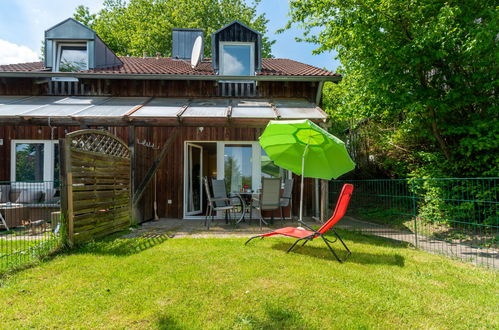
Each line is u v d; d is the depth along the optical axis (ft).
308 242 19.04
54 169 32.91
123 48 77.20
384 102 25.66
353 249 17.35
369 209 28.22
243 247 17.40
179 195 34.40
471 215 23.38
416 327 8.55
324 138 17.11
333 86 60.64
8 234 20.70
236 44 37.55
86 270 12.98
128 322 8.66
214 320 8.80
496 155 22.26
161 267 13.41
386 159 33.19
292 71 38.14
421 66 24.17
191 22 70.90
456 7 19.42
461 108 25.16
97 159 20.07
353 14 23.76
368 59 25.17
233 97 36.04
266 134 18.61
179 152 34.71
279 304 9.79
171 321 8.70
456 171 24.62
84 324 8.56
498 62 20.63
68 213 16.76
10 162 32.50
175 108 27.68
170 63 42.86
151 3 74.43
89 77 32.81
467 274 12.98
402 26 24.27
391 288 11.25
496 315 9.27
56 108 27.04
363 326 8.54
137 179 29.32
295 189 34.19
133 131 25.58
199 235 21.44
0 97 32.37
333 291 10.88
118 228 22.94
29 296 10.34
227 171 34.86
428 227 24.97
